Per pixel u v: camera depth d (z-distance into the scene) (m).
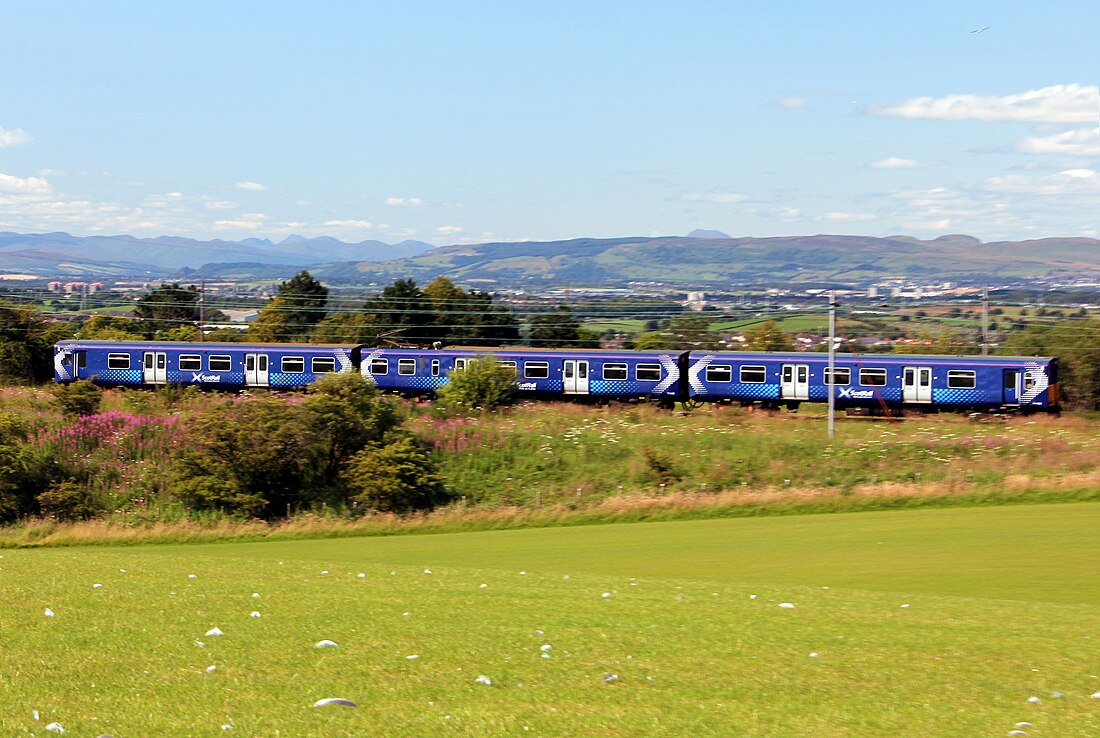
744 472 52.69
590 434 58.88
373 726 12.09
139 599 20.02
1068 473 48.88
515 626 18.22
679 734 12.15
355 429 53.72
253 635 16.88
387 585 23.31
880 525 38.41
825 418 67.25
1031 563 29.20
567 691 13.89
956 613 20.64
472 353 74.44
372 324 112.06
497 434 58.34
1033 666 15.87
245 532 44.12
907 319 158.00
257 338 111.62
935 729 12.57
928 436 58.06
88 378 78.25
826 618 19.70
